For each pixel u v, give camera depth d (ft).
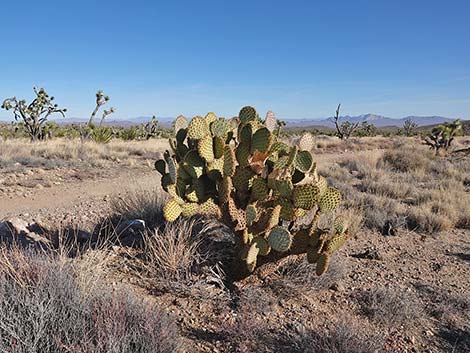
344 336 9.48
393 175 41.98
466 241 19.98
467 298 12.79
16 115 77.00
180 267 12.33
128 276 12.25
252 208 10.70
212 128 12.34
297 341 9.69
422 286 13.73
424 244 19.02
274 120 13.05
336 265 13.48
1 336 7.72
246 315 10.58
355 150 87.86
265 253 11.02
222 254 13.32
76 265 10.91
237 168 11.89
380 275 14.52
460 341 10.58
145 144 77.82
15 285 9.07
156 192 19.17
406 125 189.47
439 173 44.70
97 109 78.59
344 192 28.17
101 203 25.23
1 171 36.76
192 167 11.69
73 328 8.20
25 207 24.56
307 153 11.30
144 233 14.92
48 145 58.44
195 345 9.38
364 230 20.76
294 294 12.12
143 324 8.71
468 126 226.58
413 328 11.03
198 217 15.31
